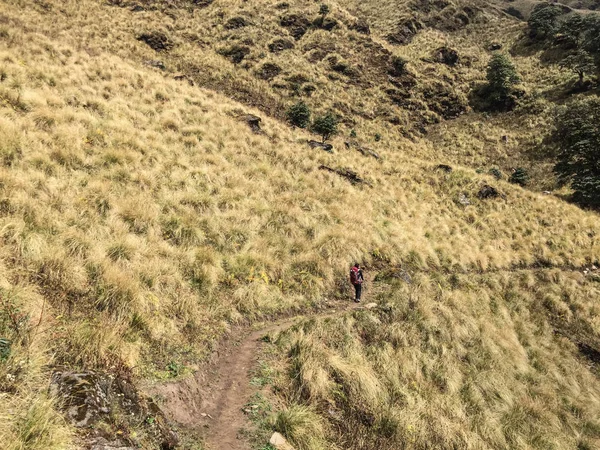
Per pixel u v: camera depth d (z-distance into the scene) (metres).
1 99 12.43
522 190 30.14
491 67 59.56
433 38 76.44
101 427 3.54
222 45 52.53
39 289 5.79
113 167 11.88
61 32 32.12
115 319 6.31
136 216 9.84
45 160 10.20
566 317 16.98
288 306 10.05
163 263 8.53
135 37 44.56
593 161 35.03
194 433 5.09
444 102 57.69
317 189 18.66
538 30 74.56
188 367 6.35
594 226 26.11
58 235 7.39
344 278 12.86
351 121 46.62
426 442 7.11
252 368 7.05
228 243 11.40
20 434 3.08
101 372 4.48
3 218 6.96
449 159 45.44
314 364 7.22
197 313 7.85
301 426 5.79
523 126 51.81
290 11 65.56
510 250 22.02
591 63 54.22
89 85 18.59
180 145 16.48
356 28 66.06
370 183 24.22
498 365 11.52
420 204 24.38
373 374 8.08
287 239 13.06
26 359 3.92
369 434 6.54
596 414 11.58
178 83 26.80
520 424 9.49
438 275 15.93
